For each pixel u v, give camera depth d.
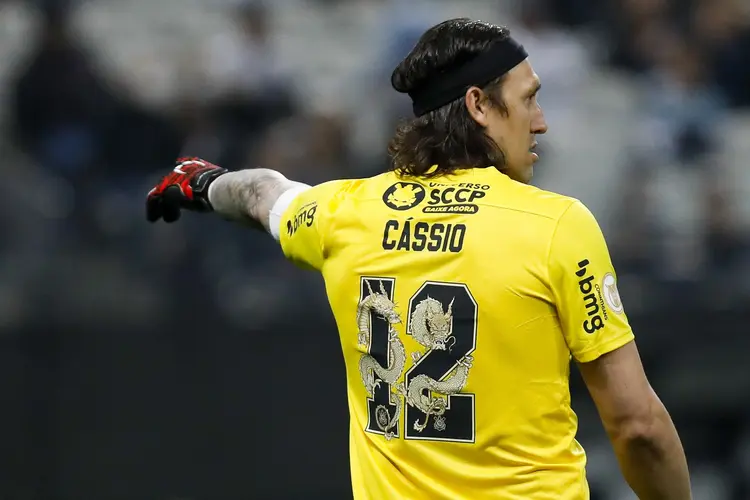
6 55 26.86
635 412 8.09
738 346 23.08
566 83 29.36
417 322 8.35
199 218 23.03
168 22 32.62
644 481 8.41
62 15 25.62
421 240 8.41
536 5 31.05
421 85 8.84
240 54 27.34
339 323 8.90
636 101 28.88
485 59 8.62
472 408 8.21
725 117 28.59
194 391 21.95
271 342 22.28
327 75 30.52
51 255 22.89
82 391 21.78
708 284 23.48
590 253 8.09
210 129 25.75
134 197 24.06
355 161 25.89
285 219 9.46
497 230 8.20
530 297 8.06
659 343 23.09
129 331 22.05
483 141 8.68
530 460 8.20
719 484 22.66
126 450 21.66
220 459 21.73
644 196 25.67
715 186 25.91
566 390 8.34
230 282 22.70
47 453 21.56
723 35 29.91
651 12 30.30
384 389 8.58
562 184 27.19
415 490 8.45
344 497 21.83
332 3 34.38
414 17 30.66
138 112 25.27
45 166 24.17
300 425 22.00
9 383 21.66
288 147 25.56
